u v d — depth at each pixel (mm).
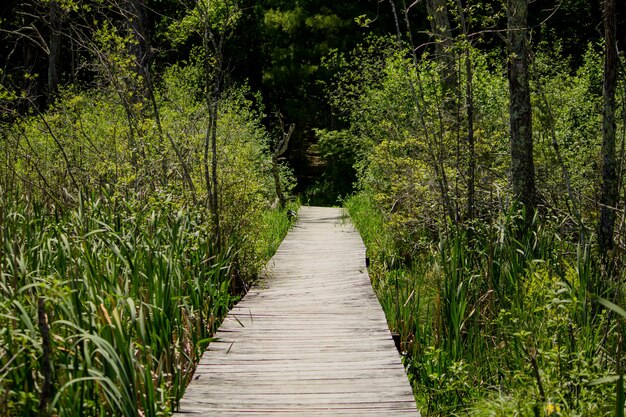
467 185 8758
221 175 8891
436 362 5773
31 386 3682
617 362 4680
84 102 11062
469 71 8508
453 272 6492
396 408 4613
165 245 6238
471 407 5027
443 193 8320
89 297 4402
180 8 22609
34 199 7598
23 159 9367
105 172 8242
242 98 17062
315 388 4980
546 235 7555
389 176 12031
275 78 27562
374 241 12078
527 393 4391
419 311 7297
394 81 12688
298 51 27344
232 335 6375
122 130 8867
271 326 6699
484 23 8500
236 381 5129
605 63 6961
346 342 6141
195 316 6059
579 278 5742
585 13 23234
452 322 6250
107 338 4168
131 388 3953
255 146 15023
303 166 33469
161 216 6965
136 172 8062
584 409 4180
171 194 7078
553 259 7047
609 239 6707
